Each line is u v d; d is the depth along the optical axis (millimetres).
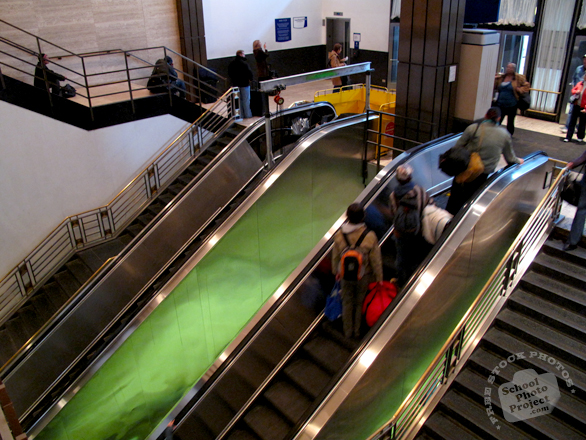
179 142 10180
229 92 9930
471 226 4492
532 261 5445
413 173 6230
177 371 6805
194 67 12281
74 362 7117
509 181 4895
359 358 3953
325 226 7797
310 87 14836
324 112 9172
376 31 13805
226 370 5180
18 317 8430
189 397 5762
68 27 10469
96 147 9156
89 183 9305
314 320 5777
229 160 7918
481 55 7816
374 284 4965
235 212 6312
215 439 5438
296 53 15094
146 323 6020
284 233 7059
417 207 4863
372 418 4340
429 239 4859
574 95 8258
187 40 11984
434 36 7500
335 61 11016
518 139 8820
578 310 4941
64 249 9227
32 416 6758
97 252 9031
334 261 4918
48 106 8422
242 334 5508
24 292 8914
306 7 14805
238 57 9750
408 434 4492
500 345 4898
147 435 6957
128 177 9758
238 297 6957
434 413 4691
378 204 5844
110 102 9391
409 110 8344
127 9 11109
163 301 6004
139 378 6395
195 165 9352
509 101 8219
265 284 7273
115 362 6012
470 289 4980
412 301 4152
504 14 10414
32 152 8500
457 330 4426
